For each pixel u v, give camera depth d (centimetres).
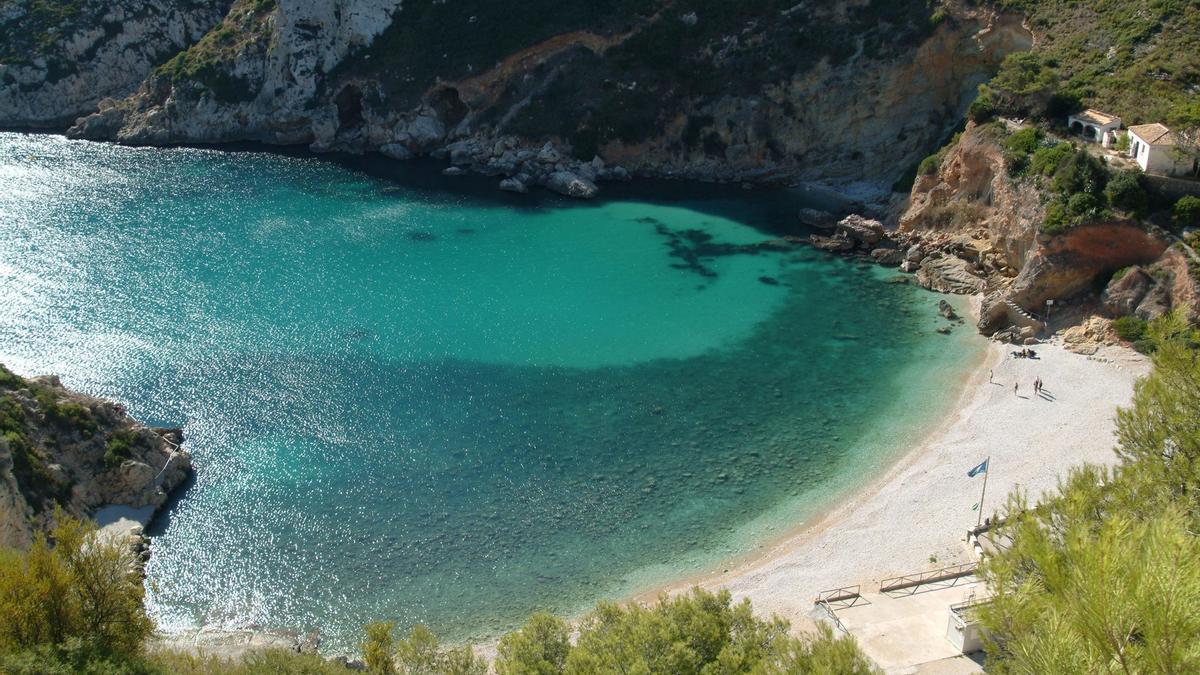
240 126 12069
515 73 11206
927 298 7188
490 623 3919
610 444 5219
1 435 4116
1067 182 6481
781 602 3900
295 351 6197
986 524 4241
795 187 10044
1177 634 1258
